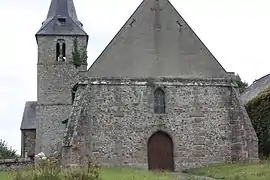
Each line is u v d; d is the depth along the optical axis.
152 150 24.70
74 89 26.48
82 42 38.75
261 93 29.00
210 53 26.33
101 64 25.23
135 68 25.44
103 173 18.14
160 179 17.36
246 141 24.36
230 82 25.69
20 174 16.17
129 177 17.16
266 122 27.56
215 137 24.97
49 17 40.12
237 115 24.94
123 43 25.84
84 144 23.58
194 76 25.73
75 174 15.90
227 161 24.77
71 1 40.94
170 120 24.88
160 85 25.08
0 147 43.19
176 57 26.00
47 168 16.08
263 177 17.17
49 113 37.44
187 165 24.59
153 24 26.47
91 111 24.36
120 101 24.69
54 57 38.28
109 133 24.30
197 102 25.22
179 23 26.70
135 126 24.56
